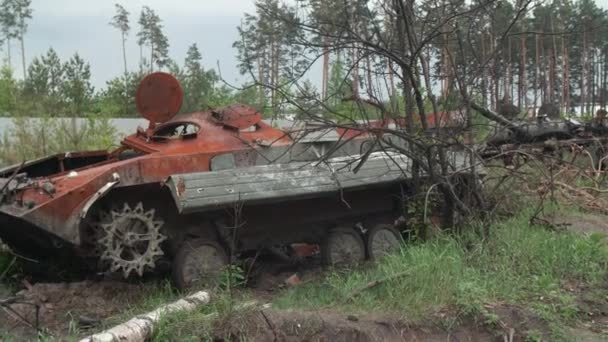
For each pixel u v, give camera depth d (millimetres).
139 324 5121
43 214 6551
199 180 6801
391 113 7457
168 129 8102
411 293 6016
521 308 5828
